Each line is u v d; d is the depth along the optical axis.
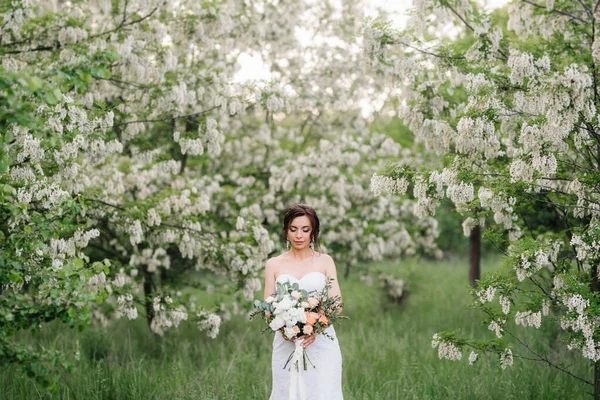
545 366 6.30
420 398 5.68
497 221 5.57
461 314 10.12
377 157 10.91
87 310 3.30
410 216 11.38
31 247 3.73
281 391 4.26
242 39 8.84
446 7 5.93
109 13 7.26
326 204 9.90
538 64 4.73
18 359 3.20
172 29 7.52
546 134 4.25
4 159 3.34
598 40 4.88
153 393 5.64
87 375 5.84
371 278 11.45
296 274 4.36
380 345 7.88
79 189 6.17
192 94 6.98
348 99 10.38
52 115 4.54
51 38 6.02
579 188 4.71
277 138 10.88
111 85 7.67
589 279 4.94
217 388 5.90
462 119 4.61
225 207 9.41
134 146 7.26
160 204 7.18
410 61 6.23
